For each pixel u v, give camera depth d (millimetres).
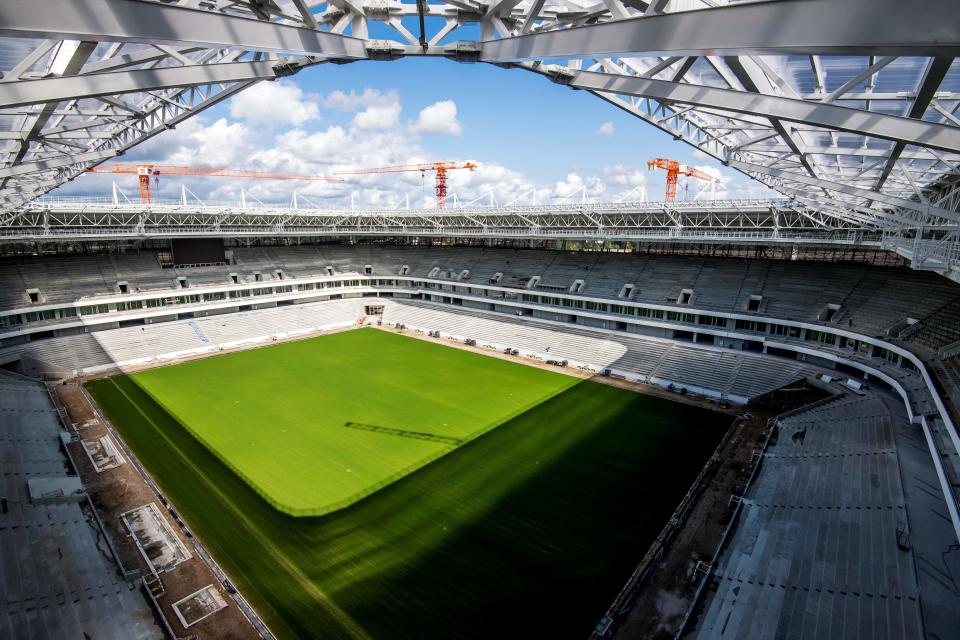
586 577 22031
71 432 35188
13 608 18516
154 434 35188
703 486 28578
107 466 30594
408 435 35438
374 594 21031
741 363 45094
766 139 19312
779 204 43219
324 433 35688
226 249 71688
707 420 38000
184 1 8125
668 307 51250
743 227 48906
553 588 21422
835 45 6098
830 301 44781
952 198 24375
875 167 20359
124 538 24062
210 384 45938
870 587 18734
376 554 23312
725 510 26344
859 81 9055
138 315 57438
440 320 68500
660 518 26016
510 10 11562
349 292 77000
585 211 54594
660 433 35750
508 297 65875
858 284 45000
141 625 19188
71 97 9578
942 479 19969
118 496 27500
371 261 82000
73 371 47875
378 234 80000
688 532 24703
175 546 23641
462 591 21219
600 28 8867
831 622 17719
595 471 30531
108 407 40062
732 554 22844
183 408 40000
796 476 28094
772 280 49938
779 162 24312
